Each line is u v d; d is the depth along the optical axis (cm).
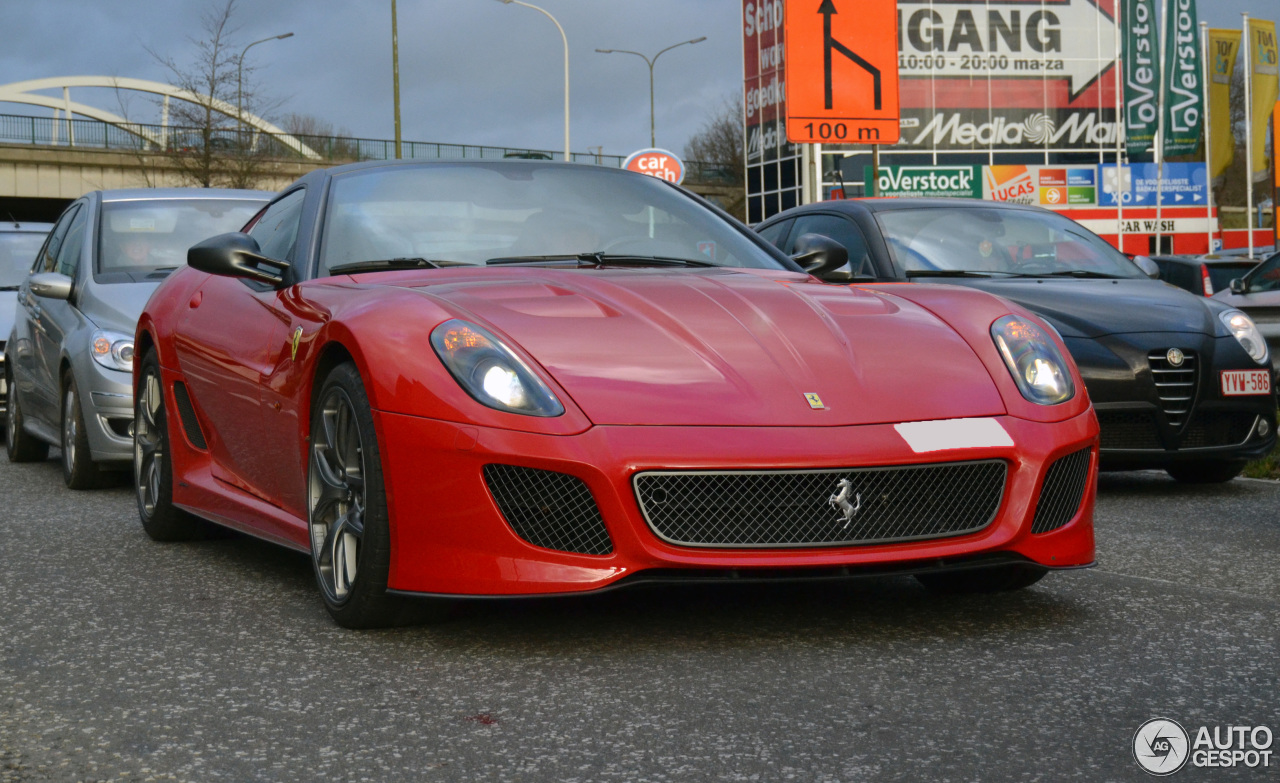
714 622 306
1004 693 247
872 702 243
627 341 297
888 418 284
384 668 274
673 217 408
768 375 290
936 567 283
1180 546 421
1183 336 550
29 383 718
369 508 294
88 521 509
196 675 273
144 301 618
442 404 280
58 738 233
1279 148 2469
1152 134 3697
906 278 618
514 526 277
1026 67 4241
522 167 422
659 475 270
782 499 274
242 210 730
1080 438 302
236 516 388
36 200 4578
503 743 224
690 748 219
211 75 2802
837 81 1895
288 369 342
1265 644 281
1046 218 683
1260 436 559
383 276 349
